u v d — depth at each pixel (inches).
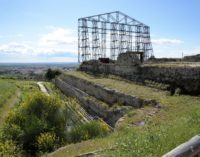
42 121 901.2
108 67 1897.1
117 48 2620.6
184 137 354.9
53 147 808.9
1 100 1803.6
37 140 847.7
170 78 1075.3
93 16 2593.5
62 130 909.8
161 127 472.1
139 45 2691.9
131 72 1459.2
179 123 474.3
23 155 814.5
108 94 1258.6
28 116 922.7
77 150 526.9
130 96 1030.4
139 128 587.5
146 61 1749.5
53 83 3499.0
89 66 2406.5
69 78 2436.0
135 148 333.4
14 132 879.7
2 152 754.2
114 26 2605.8
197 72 925.2
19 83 3385.8
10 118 936.3
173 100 857.5
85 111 1414.9
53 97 976.3
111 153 358.0
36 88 2847.0
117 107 1066.7
